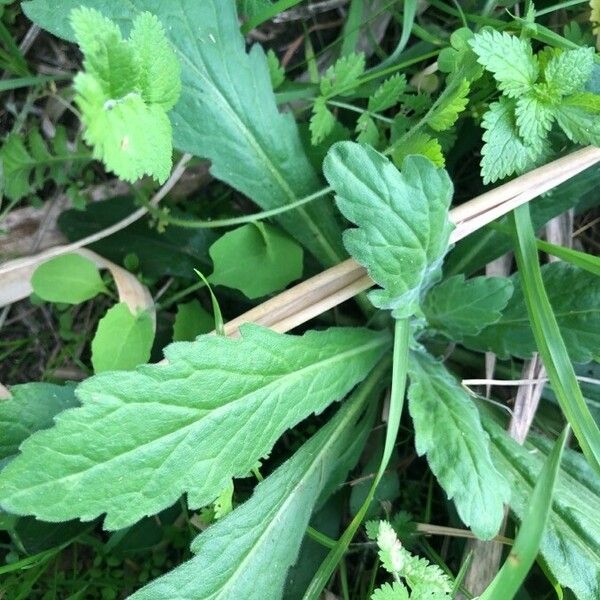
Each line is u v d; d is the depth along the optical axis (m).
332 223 0.26
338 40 0.28
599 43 0.25
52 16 0.21
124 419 0.20
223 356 0.21
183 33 0.23
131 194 0.28
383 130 0.27
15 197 0.27
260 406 0.22
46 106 0.29
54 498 0.19
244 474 0.22
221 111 0.24
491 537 0.22
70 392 0.23
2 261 0.28
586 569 0.22
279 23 0.29
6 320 0.29
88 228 0.28
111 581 0.28
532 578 0.27
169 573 0.21
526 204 0.24
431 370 0.26
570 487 0.25
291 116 0.25
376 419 0.29
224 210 0.30
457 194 0.29
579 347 0.25
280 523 0.23
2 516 0.24
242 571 0.22
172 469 0.20
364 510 0.23
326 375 0.24
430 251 0.22
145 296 0.27
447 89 0.23
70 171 0.28
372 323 0.27
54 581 0.27
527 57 0.22
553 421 0.28
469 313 0.25
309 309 0.24
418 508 0.28
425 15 0.29
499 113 0.22
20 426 0.23
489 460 0.23
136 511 0.20
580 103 0.22
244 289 0.25
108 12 0.22
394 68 0.26
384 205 0.21
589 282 0.25
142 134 0.18
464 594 0.24
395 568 0.21
